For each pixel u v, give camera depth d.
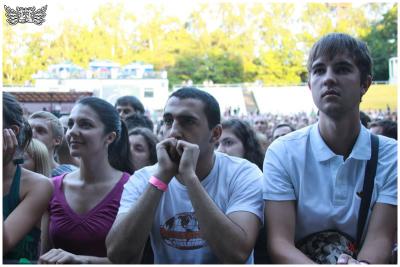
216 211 1.46
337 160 1.57
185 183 1.48
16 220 1.64
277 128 3.61
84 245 1.84
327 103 1.51
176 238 1.60
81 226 1.85
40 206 1.73
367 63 1.56
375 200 1.55
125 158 2.28
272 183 1.61
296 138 1.67
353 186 1.57
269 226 1.59
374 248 1.49
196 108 1.59
